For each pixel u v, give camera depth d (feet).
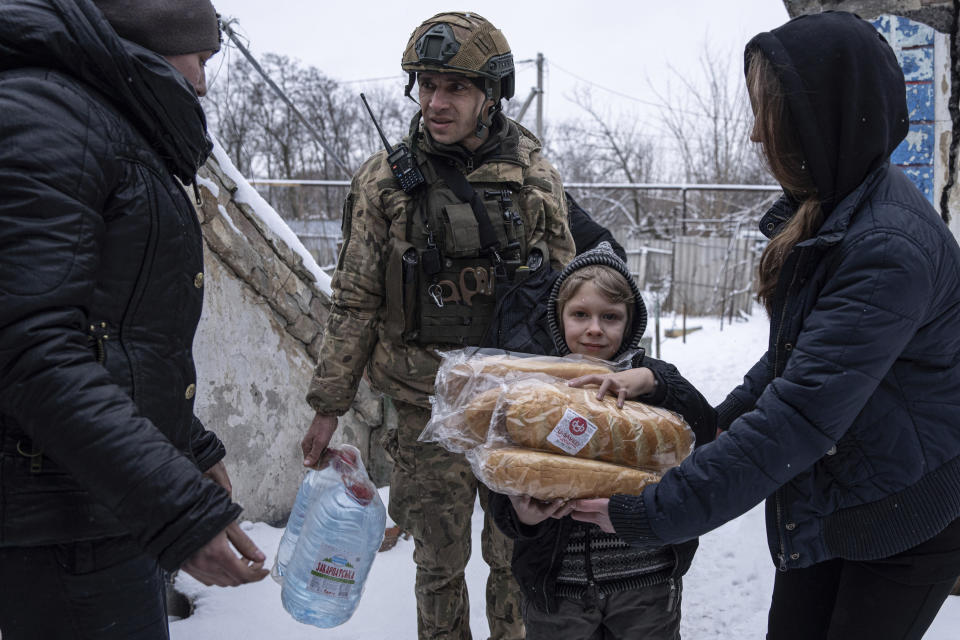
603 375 5.77
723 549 12.14
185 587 9.71
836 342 4.66
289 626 9.05
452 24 7.53
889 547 5.12
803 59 4.91
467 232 7.56
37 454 4.56
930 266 4.69
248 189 11.26
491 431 5.50
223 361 11.03
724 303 46.06
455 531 8.07
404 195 7.74
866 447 5.10
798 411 4.72
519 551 6.25
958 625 8.73
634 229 66.80
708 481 4.80
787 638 6.03
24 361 4.07
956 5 11.69
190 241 5.31
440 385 6.08
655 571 6.12
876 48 4.91
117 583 5.03
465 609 8.34
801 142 5.03
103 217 4.69
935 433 5.05
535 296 7.05
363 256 7.86
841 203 4.99
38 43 4.45
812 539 5.38
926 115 12.04
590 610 6.12
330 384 7.89
